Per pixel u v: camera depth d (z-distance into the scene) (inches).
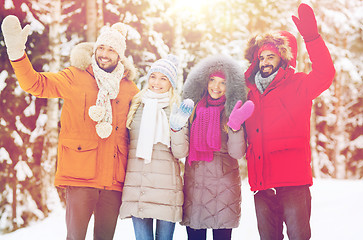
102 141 142.8
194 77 152.6
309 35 130.7
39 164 431.5
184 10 545.3
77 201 137.3
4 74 391.5
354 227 226.5
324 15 664.4
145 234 142.6
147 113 144.4
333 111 783.7
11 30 127.7
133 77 158.9
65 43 445.1
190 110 136.4
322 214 274.8
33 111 409.1
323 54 130.2
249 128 143.6
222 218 143.6
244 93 145.6
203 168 147.3
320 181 492.1
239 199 148.0
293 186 134.0
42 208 400.2
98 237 144.6
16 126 403.2
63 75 143.3
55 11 407.5
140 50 460.8
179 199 145.3
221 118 148.2
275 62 141.4
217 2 620.7
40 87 136.3
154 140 144.6
